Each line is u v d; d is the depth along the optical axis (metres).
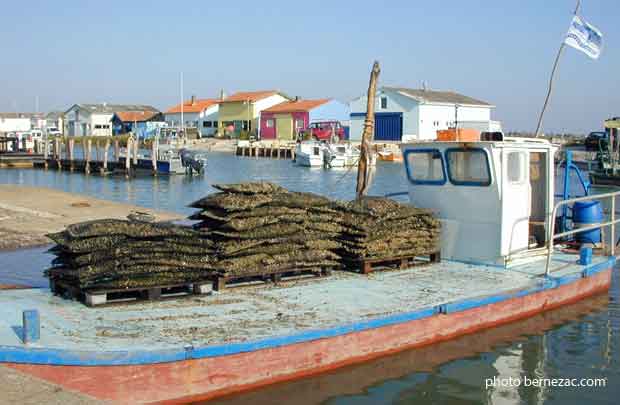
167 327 6.71
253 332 6.71
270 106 90.88
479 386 7.67
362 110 71.56
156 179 44.88
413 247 9.90
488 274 9.78
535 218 11.05
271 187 8.78
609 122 42.94
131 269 7.33
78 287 7.34
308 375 6.93
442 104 66.44
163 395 6.08
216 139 90.75
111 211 23.36
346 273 9.44
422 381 7.68
